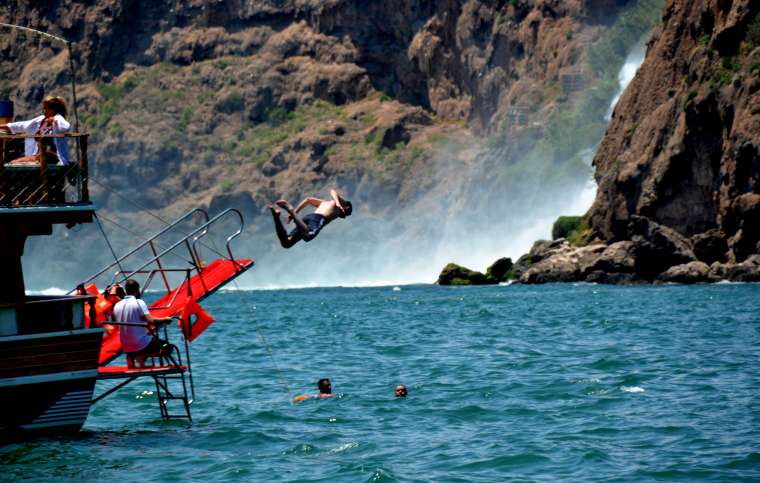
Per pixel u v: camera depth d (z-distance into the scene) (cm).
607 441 6919
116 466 6419
